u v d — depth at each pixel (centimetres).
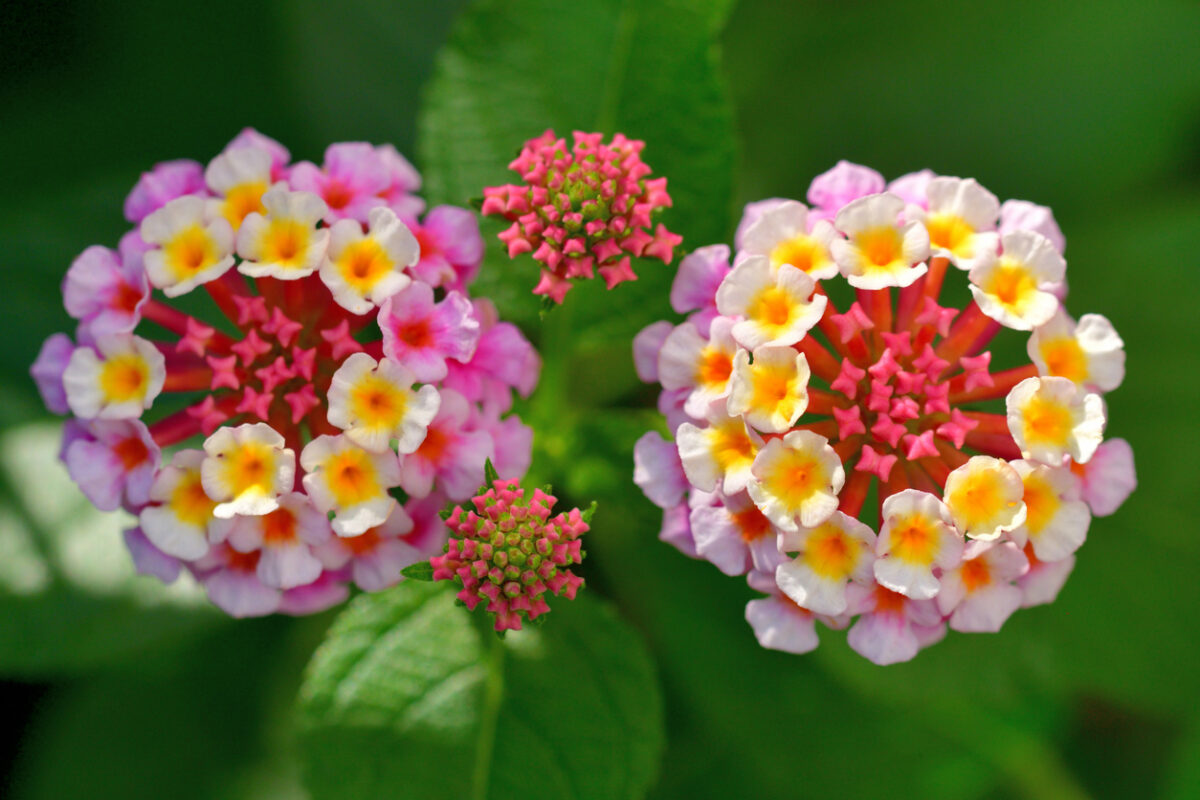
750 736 38
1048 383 33
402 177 35
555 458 37
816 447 33
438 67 37
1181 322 38
